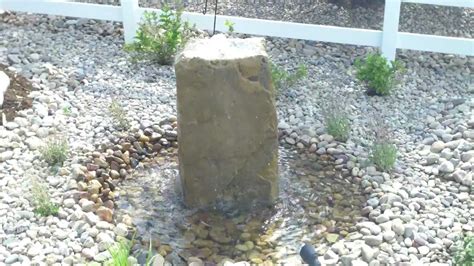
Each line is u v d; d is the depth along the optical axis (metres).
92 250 3.85
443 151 4.64
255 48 4.04
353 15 6.53
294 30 5.74
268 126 4.10
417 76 5.57
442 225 4.04
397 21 5.51
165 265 3.82
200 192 4.23
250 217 4.22
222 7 6.55
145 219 4.19
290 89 5.32
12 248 3.83
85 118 4.93
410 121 4.99
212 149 4.11
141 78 5.42
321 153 4.74
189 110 4.03
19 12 6.34
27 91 5.17
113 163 4.59
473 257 3.60
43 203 4.09
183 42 5.62
